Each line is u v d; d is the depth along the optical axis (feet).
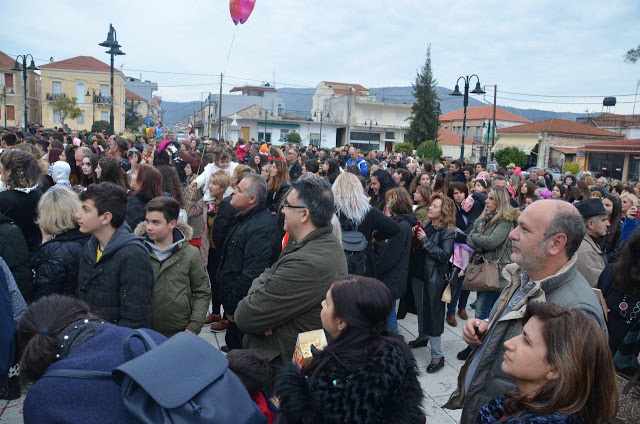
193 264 10.85
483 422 6.22
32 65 73.46
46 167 19.13
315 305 8.32
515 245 7.27
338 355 5.53
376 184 19.10
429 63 171.63
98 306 8.93
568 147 130.31
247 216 12.23
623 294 9.39
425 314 14.49
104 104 182.19
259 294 8.36
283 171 17.88
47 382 4.79
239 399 5.02
